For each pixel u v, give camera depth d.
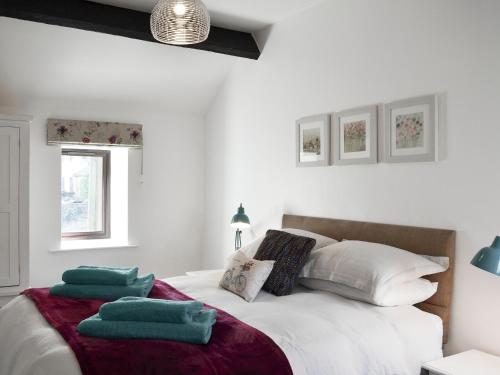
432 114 2.83
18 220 4.00
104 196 5.12
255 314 2.42
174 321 2.04
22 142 3.99
